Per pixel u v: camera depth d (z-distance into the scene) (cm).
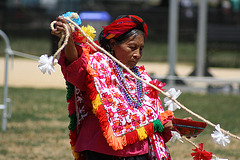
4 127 1777
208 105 2478
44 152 1495
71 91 841
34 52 4619
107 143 806
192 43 5397
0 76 3309
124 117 809
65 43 734
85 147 820
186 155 1505
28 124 1894
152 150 841
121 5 6962
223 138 823
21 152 1482
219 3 6241
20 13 6078
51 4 7012
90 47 845
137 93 841
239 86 3148
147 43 5441
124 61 841
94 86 795
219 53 5178
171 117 879
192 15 5447
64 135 1730
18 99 2464
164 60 4622
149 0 8294
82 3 6806
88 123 834
